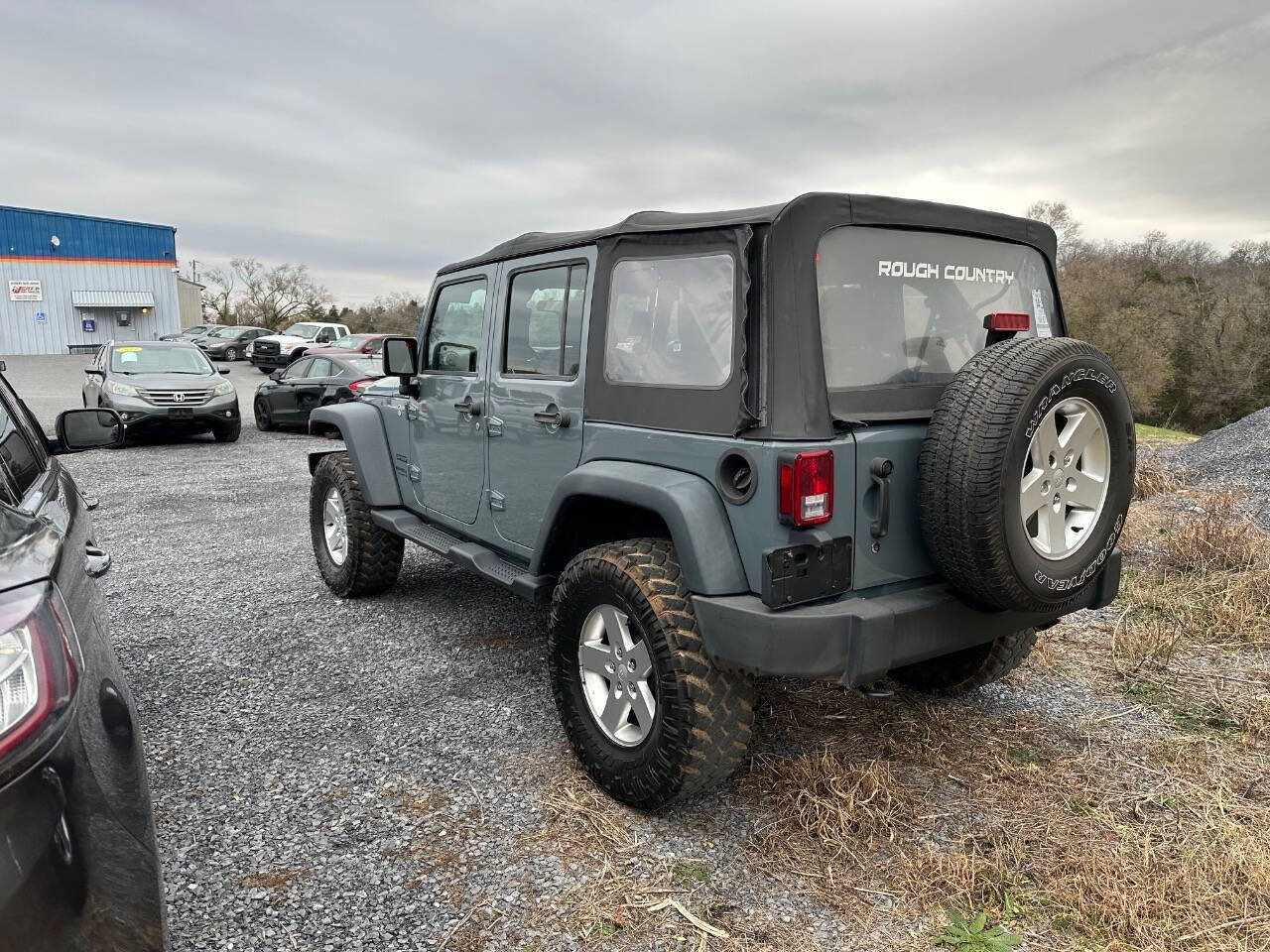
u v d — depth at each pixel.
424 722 3.38
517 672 3.89
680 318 2.67
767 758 3.01
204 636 4.41
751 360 2.38
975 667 3.30
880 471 2.40
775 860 2.46
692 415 2.59
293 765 3.04
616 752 2.74
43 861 1.21
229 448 12.55
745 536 2.41
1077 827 2.60
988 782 2.86
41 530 1.68
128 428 11.98
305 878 2.39
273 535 6.84
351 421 4.69
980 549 2.28
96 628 1.68
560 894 2.32
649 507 2.58
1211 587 4.65
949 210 2.72
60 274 38.91
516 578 3.41
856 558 2.43
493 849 2.53
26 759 1.23
